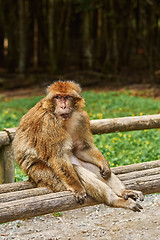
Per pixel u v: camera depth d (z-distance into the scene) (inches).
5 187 225.6
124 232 264.5
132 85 984.3
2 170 298.7
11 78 1096.2
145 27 1048.8
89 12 1104.2
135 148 411.8
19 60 1094.4
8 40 1186.0
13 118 559.5
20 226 277.0
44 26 1254.9
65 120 225.9
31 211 192.7
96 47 1408.7
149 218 285.0
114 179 227.3
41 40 1396.4
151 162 271.9
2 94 924.0
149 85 960.9
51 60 1102.4
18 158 230.5
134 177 236.7
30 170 226.2
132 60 1376.7
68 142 220.2
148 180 228.7
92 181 212.5
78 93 231.8
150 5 1059.9
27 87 1003.3
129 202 202.8
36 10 1240.2
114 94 861.2
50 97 219.0
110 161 370.6
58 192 206.5
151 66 992.9
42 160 218.8
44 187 220.1
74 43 1555.1
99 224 279.1
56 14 1181.7
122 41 1285.7
